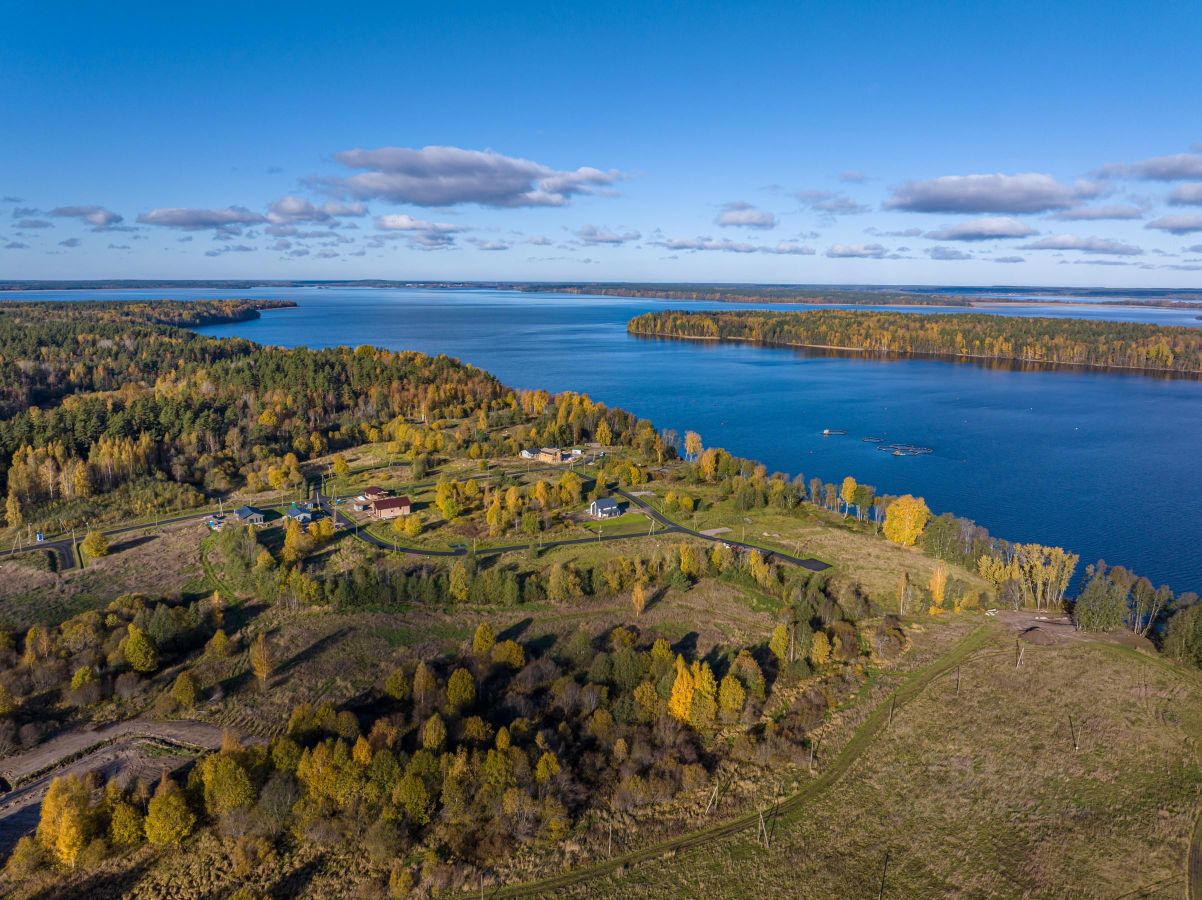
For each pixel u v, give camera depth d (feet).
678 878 226.38
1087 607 372.58
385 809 233.96
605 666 313.32
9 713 284.00
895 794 264.72
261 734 279.90
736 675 315.37
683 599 393.29
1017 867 232.73
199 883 215.92
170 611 343.05
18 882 214.69
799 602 375.66
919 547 470.39
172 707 294.05
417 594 385.29
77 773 257.96
